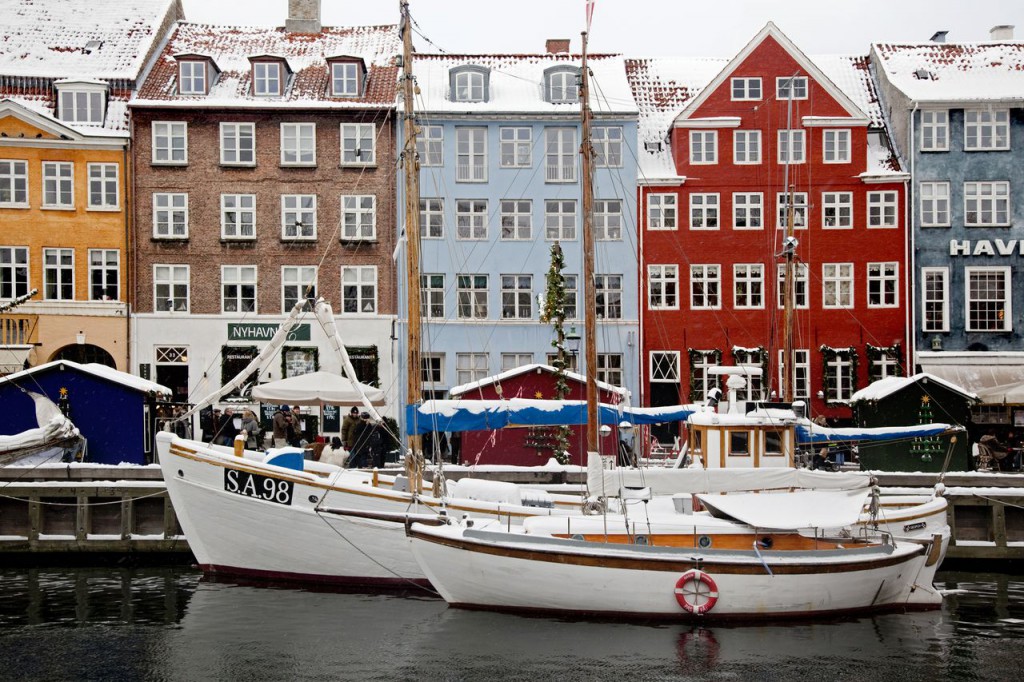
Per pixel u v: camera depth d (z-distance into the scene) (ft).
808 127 131.13
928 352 128.06
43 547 74.84
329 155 126.72
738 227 130.72
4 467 75.92
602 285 129.80
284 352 124.67
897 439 78.74
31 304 121.29
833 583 59.21
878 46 141.79
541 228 130.21
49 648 54.08
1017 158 129.90
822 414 128.06
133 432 84.84
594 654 53.06
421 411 77.77
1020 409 113.19
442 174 129.29
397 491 66.69
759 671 51.06
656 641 55.26
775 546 62.18
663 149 134.82
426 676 49.96
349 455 82.43
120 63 128.88
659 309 129.90
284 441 91.86
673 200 130.82
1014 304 129.29
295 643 54.80
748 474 67.92
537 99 132.26
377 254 126.41
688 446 78.02
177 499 66.85
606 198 130.62
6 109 121.19
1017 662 52.90
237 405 123.34
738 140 131.54
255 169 126.00
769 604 58.59
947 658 53.52
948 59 138.10
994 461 93.40
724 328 129.59
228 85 128.77
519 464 95.50
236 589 65.72
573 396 97.81
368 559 65.36
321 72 132.16
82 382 84.89
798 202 130.72
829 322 129.39
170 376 124.36
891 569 60.90
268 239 125.90
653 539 61.62
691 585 57.93
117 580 68.80
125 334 123.13
